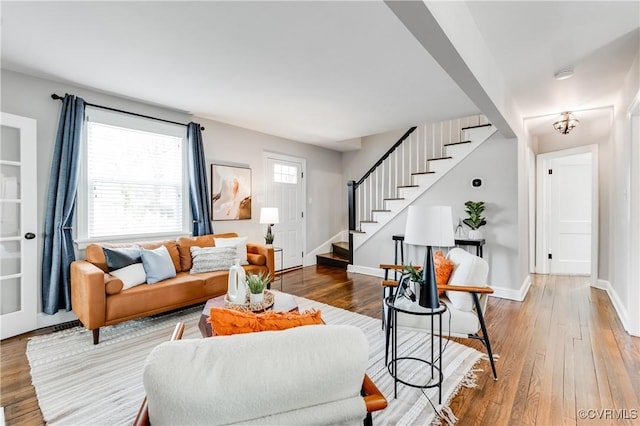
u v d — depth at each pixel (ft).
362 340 2.77
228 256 11.81
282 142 17.93
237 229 15.55
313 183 20.12
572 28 6.86
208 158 14.16
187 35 7.07
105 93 10.74
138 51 7.84
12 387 6.40
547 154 16.56
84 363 7.35
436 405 5.80
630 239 8.96
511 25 6.76
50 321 9.53
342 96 10.91
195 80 9.61
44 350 7.98
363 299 12.51
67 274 9.70
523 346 8.20
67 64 8.56
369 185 18.95
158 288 9.37
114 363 7.36
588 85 10.07
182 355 2.33
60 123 9.71
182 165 13.14
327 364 2.55
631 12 6.25
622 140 10.44
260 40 7.27
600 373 6.86
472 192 13.48
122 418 5.52
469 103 11.64
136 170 11.80
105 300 8.40
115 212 11.23
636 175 8.92
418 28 4.93
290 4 5.94
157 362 2.24
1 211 8.73
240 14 6.25
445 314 7.04
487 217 13.08
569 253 16.87
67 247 9.75
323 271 18.01
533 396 6.07
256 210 16.38
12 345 8.25
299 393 2.47
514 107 11.39
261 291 7.66
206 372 2.28
